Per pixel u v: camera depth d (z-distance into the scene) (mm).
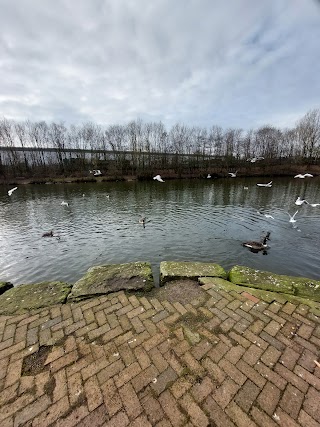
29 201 19484
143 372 2641
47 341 3154
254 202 18047
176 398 2336
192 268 5324
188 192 23406
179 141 41125
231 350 2943
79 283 4746
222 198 19938
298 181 30875
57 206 17406
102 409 2240
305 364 2729
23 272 7422
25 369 2713
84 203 18406
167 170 39719
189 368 2688
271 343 3051
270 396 2346
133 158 38875
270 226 11734
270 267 7469
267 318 3553
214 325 3414
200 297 4172
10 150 34156
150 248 9000
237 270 5230
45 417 2176
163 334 3244
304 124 41062
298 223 12258
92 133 40969
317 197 19828
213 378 2555
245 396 2352
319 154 40531
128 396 2363
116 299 4145
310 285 4566
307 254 8414
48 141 38594
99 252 8766
